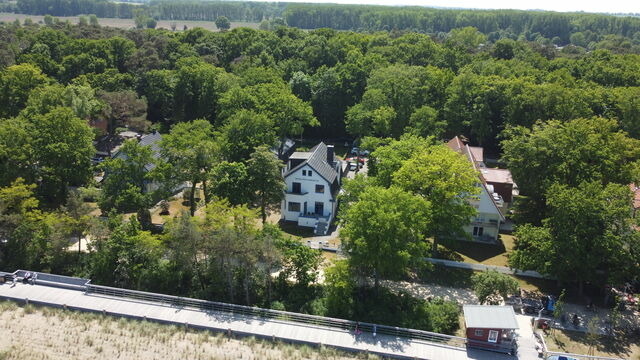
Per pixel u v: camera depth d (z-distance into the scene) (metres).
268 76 95.00
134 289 48.31
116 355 39.28
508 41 135.00
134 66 107.94
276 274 50.59
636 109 78.25
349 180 57.62
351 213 45.72
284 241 47.06
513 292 44.97
